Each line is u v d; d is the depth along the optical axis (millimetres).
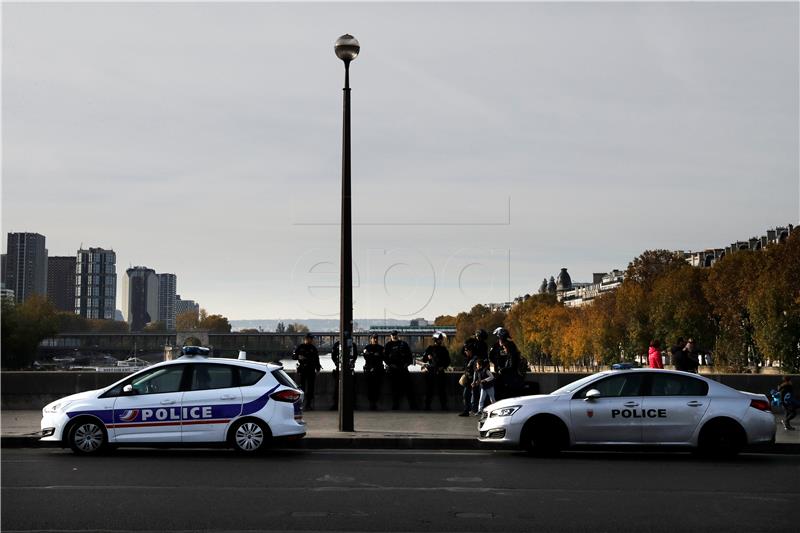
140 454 18094
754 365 109250
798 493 13641
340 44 21281
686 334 114188
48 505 12203
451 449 19641
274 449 19312
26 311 154250
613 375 18203
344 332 21297
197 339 140750
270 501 12602
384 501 12672
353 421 22859
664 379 18094
